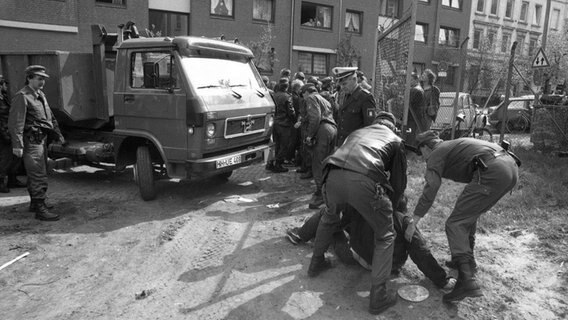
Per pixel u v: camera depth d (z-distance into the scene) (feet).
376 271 11.39
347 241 14.29
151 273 13.87
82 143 24.02
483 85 74.33
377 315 11.33
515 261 14.35
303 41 77.61
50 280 13.44
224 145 20.66
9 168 23.27
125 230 17.51
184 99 19.19
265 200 21.74
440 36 103.60
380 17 87.66
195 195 22.63
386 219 11.37
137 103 20.54
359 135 12.09
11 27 49.32
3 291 12.78
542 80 49.03
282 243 16.06
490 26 114.32
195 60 20.35
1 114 22.13
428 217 18.28
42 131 18.45
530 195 20.84
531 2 123.13
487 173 11.47
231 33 69.41
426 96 29.30
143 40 20.34
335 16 81.05
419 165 28.02
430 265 12.35
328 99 26.61
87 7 55.16
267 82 30.96
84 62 23.45
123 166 22.18
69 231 17.34
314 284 12.99
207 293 12.53
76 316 11.45
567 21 108.47
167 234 16.98
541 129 35.63
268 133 24.48
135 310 11.70
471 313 11.43
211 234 17.02
